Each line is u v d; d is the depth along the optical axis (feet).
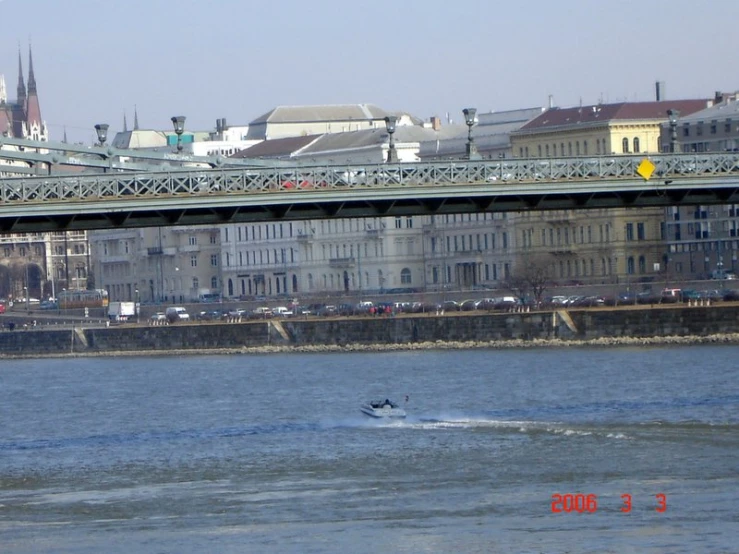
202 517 506.48
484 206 601.21
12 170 556.92
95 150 559.79
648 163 594.65
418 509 507.71
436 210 594.65
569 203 611.47
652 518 479.82
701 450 607.78
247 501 532.73
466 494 531.91
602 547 447.83
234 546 463.83
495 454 618.85
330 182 570.05
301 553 452.76
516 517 489.26
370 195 568.82
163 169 555.28
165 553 459.32
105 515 517.96
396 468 593.83
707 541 449.89
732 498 506.07
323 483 564.71
